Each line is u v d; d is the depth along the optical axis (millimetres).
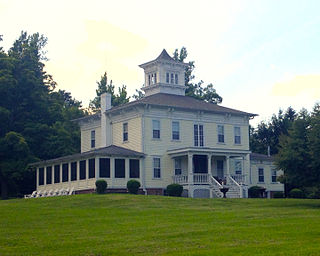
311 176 38625
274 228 25453
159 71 58531
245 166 56969
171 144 52125
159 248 21188
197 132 54031
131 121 51938
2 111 58969
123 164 48750
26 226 27844
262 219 28938
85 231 25844
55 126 64500
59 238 23969
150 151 50656
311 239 22406
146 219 29672
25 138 61156
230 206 36531
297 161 38719
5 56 63219
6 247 22156
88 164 48094
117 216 31141
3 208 36062
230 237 23234
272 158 60719
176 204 37250
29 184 65125
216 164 54625
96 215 31688
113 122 54406
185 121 53406
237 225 26766
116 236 24109
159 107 51781
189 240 22719
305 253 19500
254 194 54750
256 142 85000
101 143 55438
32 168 60469
